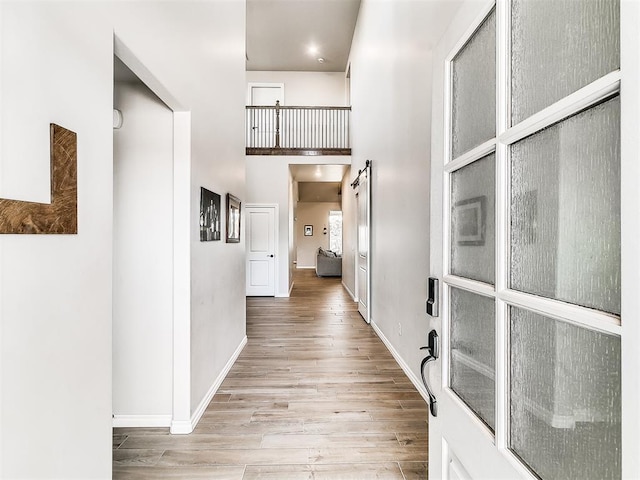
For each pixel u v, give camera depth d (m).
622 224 0.48
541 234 0.70
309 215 14.05
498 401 0.79
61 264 1.09
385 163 4.04
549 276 0.68
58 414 1.08
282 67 8.41
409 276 3.06
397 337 3.53
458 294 1.04
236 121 3.73
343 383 3.02
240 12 3.88
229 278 3.35
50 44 1.05
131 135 2.32
